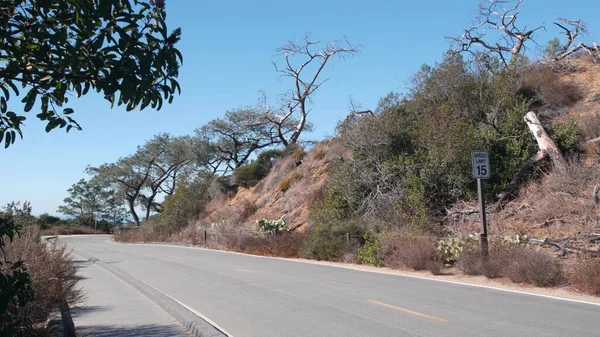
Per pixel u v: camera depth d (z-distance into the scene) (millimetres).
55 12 4027
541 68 27672
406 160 23375
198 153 59031
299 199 33469
